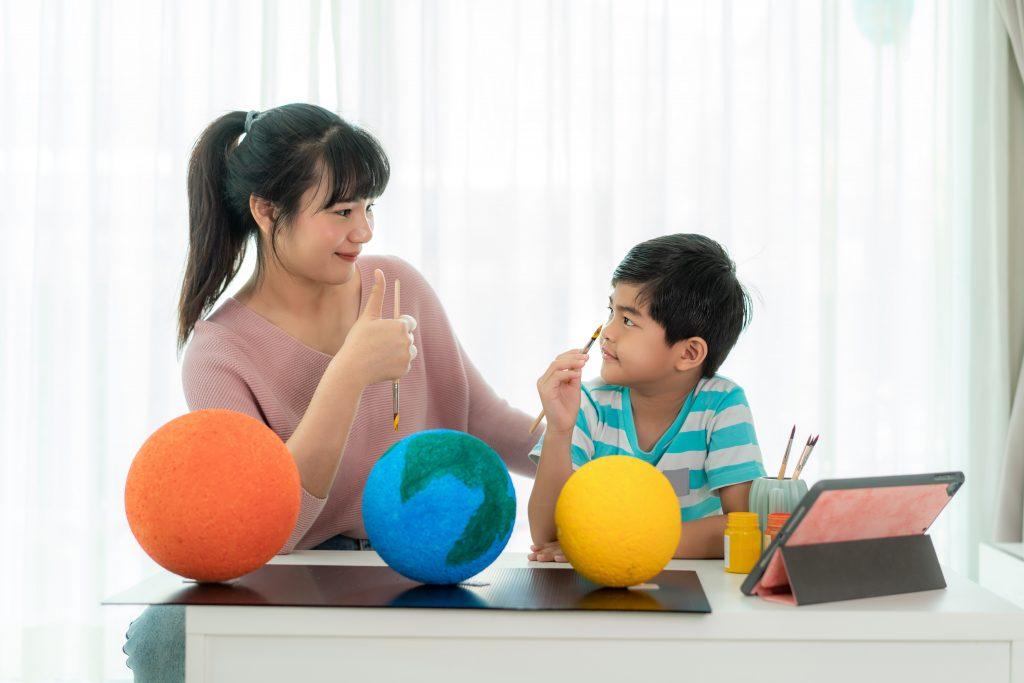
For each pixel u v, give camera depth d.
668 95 2.42
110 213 2.39
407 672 0.77
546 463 1.06
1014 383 2.41
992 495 2.40
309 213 1.12
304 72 2.41
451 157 2.41
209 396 1.15
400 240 2.41
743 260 2.42
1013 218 2.43
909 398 2.46
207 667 0.77
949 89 2.44
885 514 0.83
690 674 0.77
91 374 2.37
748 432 1.17
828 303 2.39
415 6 2.42
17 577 2.41
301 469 1.01
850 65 2.44
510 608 0.76
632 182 2.42
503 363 2.40
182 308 1.26
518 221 2.41
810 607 0.78
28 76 2.43
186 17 2.41
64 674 2.39
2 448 2.40
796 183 2.42
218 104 2.40
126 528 2.40
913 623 0.77
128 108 2.41
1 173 2.41
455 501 0.80
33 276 2.41
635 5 2.42
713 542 1.03
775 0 2.43
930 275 2.45
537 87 2.41
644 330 1.15
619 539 0.80
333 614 0.77
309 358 1.25
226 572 0.81
